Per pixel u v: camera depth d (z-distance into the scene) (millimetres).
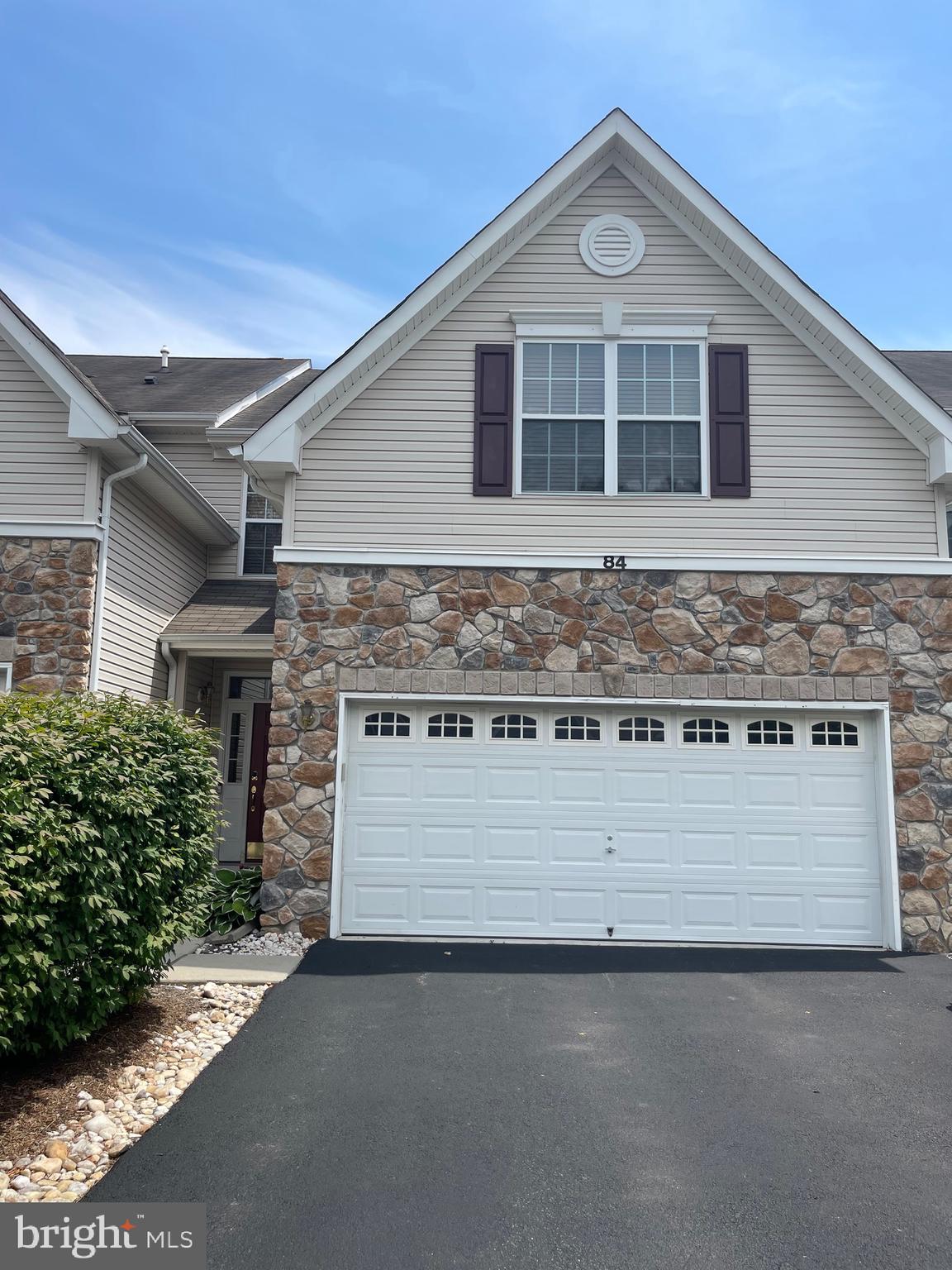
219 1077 5273
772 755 8922
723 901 8750
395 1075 5336
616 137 9367
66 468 9430
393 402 9344
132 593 10430
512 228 9312
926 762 8773
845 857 8797
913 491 9195
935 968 7867
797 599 8992
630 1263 3520
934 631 8930
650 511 9180
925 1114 4914
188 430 13234
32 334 9352
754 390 9344
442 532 9164
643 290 9484
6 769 4535
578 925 8734
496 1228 3740
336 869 8664
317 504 9195
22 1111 4711
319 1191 4000
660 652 8922
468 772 8914
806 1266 3516
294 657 8922
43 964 4527
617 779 8898
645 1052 5773
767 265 9164
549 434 9344
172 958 7574
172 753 6516
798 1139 4586
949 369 14398
